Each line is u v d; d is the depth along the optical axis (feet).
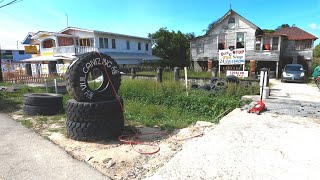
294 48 92.63
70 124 18.03
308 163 12.71
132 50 113.19
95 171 12.97
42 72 68.13
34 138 18.31
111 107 18.22
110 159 14.46
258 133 17.33
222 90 37.37
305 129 18.24
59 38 98.68
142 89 39.50
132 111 28.76
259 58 86.69
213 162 12.94
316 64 92.84
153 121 23.88
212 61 97.71
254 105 26.09
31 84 50.70
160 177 11.66
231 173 11.76
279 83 60.85
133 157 14.80
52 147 16.42
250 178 11.29
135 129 20.79
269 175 11.53
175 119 26.53
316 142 15.55
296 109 25.09
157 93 36.99
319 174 11.60
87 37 94.58
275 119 21.21
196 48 98.94
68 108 18.10
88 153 15.46
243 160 13.09
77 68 17.71
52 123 22.97
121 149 16.19
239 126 19.06
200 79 46.85
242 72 46.68
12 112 28.02
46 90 42.01
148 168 13.32
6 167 13.39
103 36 96.48
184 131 19.80
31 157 14.74
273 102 28.84
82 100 17.99
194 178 11.42
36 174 12.60
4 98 37.58
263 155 13.66
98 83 43.27
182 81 48.21
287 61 94.84
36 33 104.17
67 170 13.05
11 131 20.15
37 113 26.18
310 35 90.58
